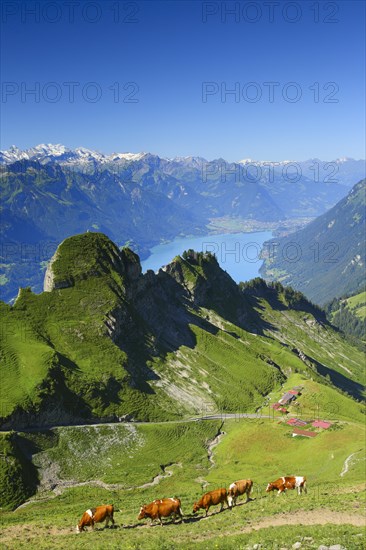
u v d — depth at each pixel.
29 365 136.50
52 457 119.81
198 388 177.12
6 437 114.75
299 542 42.84
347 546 40.66
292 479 69.38
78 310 170.12
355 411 180.62
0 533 66.31
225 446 143.62
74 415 137.00
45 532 65.12
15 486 105.81
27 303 164.00
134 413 149.12
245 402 178.75
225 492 61.59
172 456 134.12
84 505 97.69
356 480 96.38
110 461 125.44
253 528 51.09
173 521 58.53
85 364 153.25
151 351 182.25
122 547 47.12
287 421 159.88
